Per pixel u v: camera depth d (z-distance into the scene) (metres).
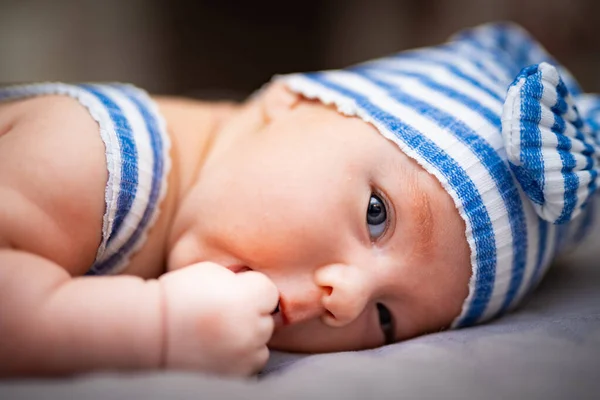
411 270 0.86
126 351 0.67
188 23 2.30
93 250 0.83
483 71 1.17
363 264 0.85
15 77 1.99
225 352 0.70
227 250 0.86
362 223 0.86
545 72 0.85
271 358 0.86
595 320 0.81
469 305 0.91
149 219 0.89
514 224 0.88
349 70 1.18
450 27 2.25
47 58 2.04
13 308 0.66
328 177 0.86
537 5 2.13
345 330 0.89
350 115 0.92
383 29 2.35
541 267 0.98
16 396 0.56
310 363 0.74
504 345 0.74
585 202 0.88
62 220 0.78
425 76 1.04
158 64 2.26
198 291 0.71
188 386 0.59
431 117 0.90
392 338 0.93
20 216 0.75
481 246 0.87
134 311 0.68
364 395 0.61
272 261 0.84
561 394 0.62
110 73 2.15
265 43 2.39
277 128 0.94
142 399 0.56
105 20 2.14
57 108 0.86
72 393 0.57
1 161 0.78
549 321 0.85
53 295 0.68
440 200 0.86
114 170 0.83
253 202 0.86
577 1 2.11
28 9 2.03
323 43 2.41
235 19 2.36
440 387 0.63
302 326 0.88
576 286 1.08
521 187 0.88
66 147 0.81
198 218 0.89
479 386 0.64
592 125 1.05
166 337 0.69
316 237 0.84
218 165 0.93
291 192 0.85
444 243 0.86
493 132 0.89
